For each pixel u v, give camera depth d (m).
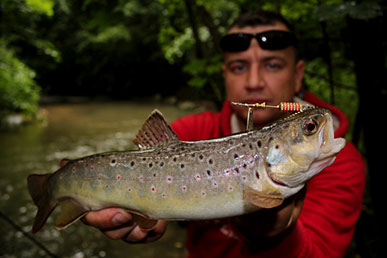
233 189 0.34
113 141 3.18
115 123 4.04
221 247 0.58
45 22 5.92
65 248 1.42
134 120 4.20
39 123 4.03
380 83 0.75
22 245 1.42
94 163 0.39
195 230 0.63
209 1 1.40
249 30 0.55
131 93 6.55
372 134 0.77
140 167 0.37
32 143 3.06
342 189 0.49
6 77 4.05
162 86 6.25
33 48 5.79
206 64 1.01
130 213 0.38
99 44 6.02
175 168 0.35
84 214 0.40
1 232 1.51
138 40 5.66
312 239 0.43
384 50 0.82
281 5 1.03
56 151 2.80
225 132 0.60
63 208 0.40
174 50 1.96
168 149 0.37
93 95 6.79
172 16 1.65
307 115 0.33
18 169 2.32
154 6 4.46
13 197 1.87
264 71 0.52
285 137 0.33
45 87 6.70
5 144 3.00
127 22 5.35
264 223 0.35
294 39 0.53
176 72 5.89
